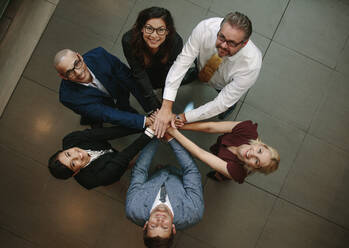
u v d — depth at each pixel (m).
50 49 2.83
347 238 2.77
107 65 2.11
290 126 2.84
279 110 2.85
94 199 2.73
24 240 2.70
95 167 2.09
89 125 2.73
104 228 2.72
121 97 2.36
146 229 1.85
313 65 2.90
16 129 2.75
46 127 2.77
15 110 2.77
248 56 1.75
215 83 2.20
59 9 2.87
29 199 2.72
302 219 2.77
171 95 2.05
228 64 1.85
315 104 2.87
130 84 2.23
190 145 2.14
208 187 2.76
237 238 2.74
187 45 1.90
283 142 2.83
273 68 2.88
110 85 2.16
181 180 2.18
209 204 2.76
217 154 2.25
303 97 2.87
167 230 1.81
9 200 2.72
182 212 1.95
